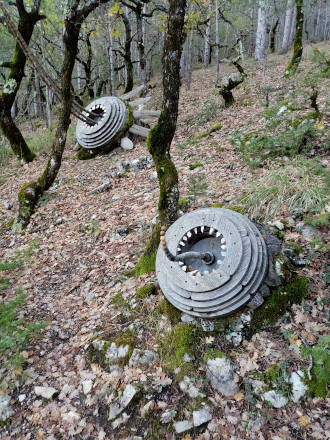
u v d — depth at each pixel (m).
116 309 4.38
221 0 14.95
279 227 4.44
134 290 4.50
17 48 9.94
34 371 3.87
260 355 3.33
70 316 4.57
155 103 14.32
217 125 9.27
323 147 5.96
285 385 3.09
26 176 10.06
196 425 3.01
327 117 6.95
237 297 3.49
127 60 15.38
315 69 10.97
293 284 3.66
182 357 3.50
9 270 5.81
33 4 9.99
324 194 4.68
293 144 6.14
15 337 4.13
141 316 4.10
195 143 8.73
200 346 3.55
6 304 4.76
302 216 4.56
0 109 10.37
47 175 7.77
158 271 4.13
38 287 5.28
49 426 3.33
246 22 22.48
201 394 3.21
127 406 3.28
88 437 3.19
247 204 5.00
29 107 19.78
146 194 6.94
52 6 11.44
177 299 3.78
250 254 3.59
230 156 7.17
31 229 7.02
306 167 5.34
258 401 3.07
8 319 4.25
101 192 7.70
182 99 14.70
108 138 10.08
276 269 3.70
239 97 11.49
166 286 3.93
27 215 7.33
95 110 10.77
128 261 5.25
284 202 4.84
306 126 6.15
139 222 6.03
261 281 3.58
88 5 6.17
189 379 3.34
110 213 6.62
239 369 3.28
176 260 3.16
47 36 15.93
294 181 5.16
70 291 5.04
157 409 3.21
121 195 7.26
